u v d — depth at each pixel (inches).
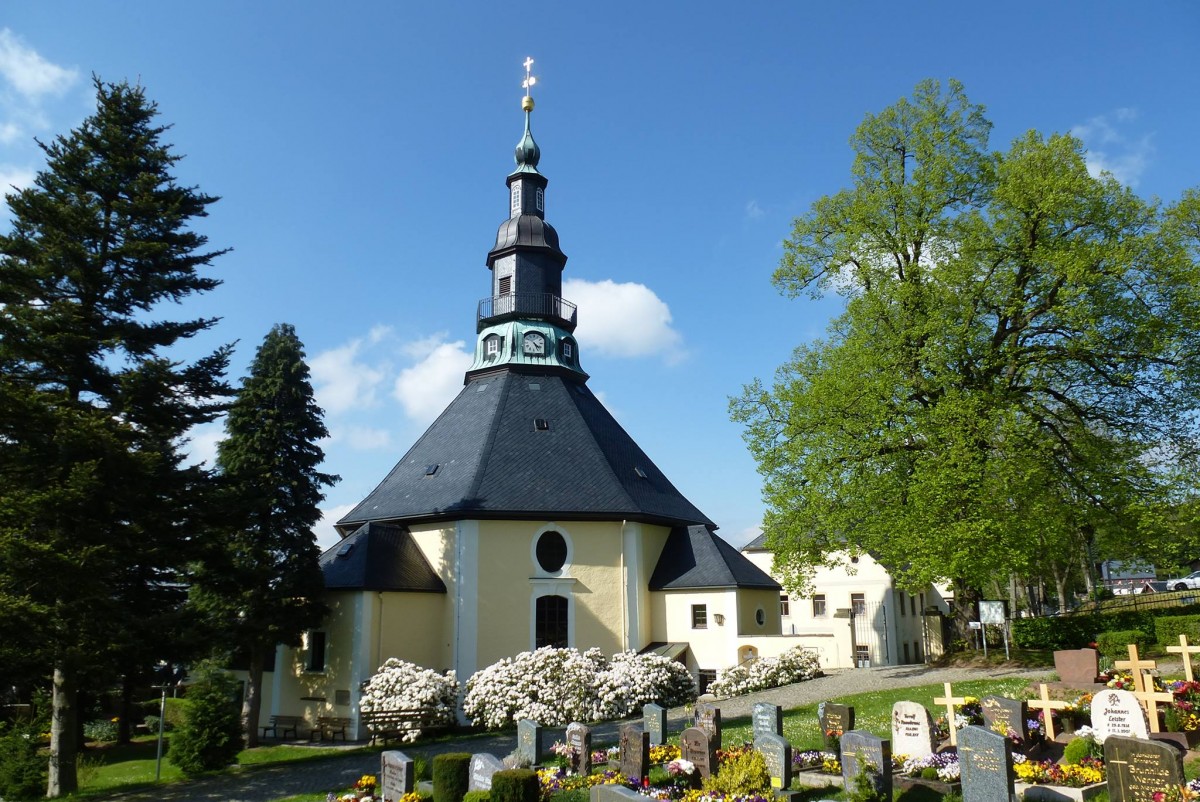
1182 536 1037.8
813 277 1262.3
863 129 1200.2
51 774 871.1
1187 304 1007.6
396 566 1262.3
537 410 1464.1
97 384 918.4
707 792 566.3
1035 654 1141.1
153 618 869.8
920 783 561.3
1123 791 480.4
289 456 1220.5
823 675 1256.2
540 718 1061.1
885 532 1050.1
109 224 951.0
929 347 1050.1
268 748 1127.0
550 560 1302.9
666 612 1366.9
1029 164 1059.3
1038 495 993.5
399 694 1117.7
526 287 1567.4
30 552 738.2
